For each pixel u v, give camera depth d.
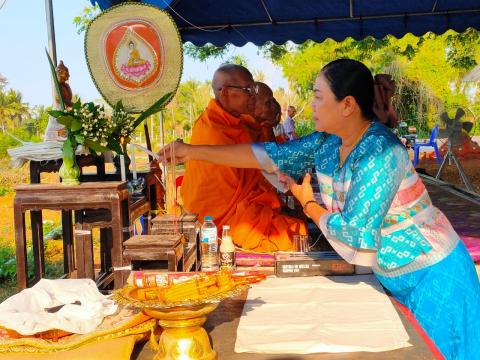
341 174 2.34
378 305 2.24
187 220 3.30
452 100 23.94
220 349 1.86
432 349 1.86
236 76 4.56
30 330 1.83
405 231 2.29
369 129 2.25
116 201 2.89
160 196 4.32
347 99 2.23
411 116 23.55
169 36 3.51
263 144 2.88
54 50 4.11
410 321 2.07
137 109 3.55
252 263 3.12
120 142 3.21
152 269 2.98
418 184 2.30
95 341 1.84
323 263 2.67
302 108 23.50
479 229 5.29
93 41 3.50
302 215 4.74
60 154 3.51
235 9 8.05
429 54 23.56
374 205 2.11
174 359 1.71
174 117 3.73
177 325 1.71
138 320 1.89
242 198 4.13
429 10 8.60
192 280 1.93
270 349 1.84
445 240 2.33
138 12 3.50
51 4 4.08
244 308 2.23
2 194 17.62
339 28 8.87
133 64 3.53
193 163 4.21
